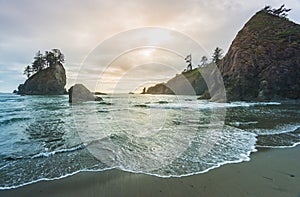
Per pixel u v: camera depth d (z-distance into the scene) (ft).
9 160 12.73
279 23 101.40
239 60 83.41
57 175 10.66
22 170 11.25
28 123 26.48
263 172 11.11
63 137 18.53
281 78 74.33
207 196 8.68
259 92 74.18
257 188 9.35
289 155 13.92
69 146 15.70
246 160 12.90
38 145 16.06
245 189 9.27
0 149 14.97
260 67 79.00
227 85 79.71
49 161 12.62
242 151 14.67
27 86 184.75
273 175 10.75
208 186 9.53
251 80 77.77
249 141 17.28
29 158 13.12
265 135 19.49
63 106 54.75
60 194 8.91
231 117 30.94
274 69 75.66
